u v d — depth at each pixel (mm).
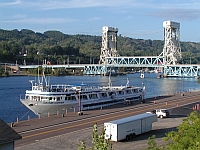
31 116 106250
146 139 64875
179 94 145000
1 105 128000
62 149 56750
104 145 29234
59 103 99750
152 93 176625
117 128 62375
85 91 107812
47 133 67125
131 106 106562
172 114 92312
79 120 80875
